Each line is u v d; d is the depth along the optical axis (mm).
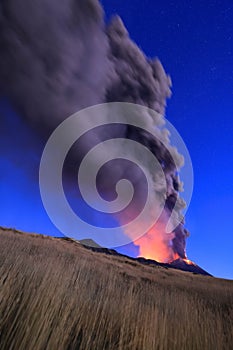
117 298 2736
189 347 2004
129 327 2150
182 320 2457
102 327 2039
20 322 1612
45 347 1490
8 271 2555
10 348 1379
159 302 2814
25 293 2084
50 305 1919
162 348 1854
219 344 2082
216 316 2707
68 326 1793
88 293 2705
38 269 2861
